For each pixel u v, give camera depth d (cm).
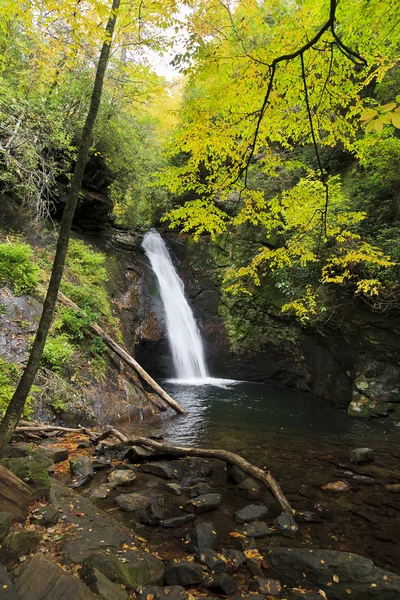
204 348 1472
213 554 316
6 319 743
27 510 329
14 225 1017
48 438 624
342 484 499
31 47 859
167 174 470
